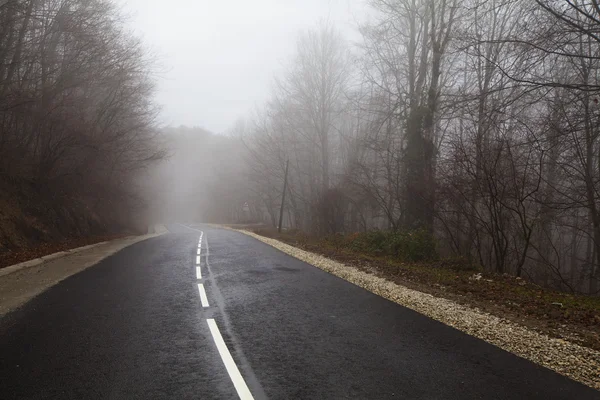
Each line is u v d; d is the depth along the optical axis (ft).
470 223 57.36
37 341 17.67
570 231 73.56
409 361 16.19
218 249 59.36
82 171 77.25
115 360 15.72
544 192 51.88
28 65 53.83
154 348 17.15
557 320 23.20
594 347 18.31
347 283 32.83
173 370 14.90
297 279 34.30
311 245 71.05
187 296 27.12
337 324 21.16
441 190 57.36
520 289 33.81
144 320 21.24
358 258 50.39
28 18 49.29
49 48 55.67
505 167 48.32
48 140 64.28
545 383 14.35
